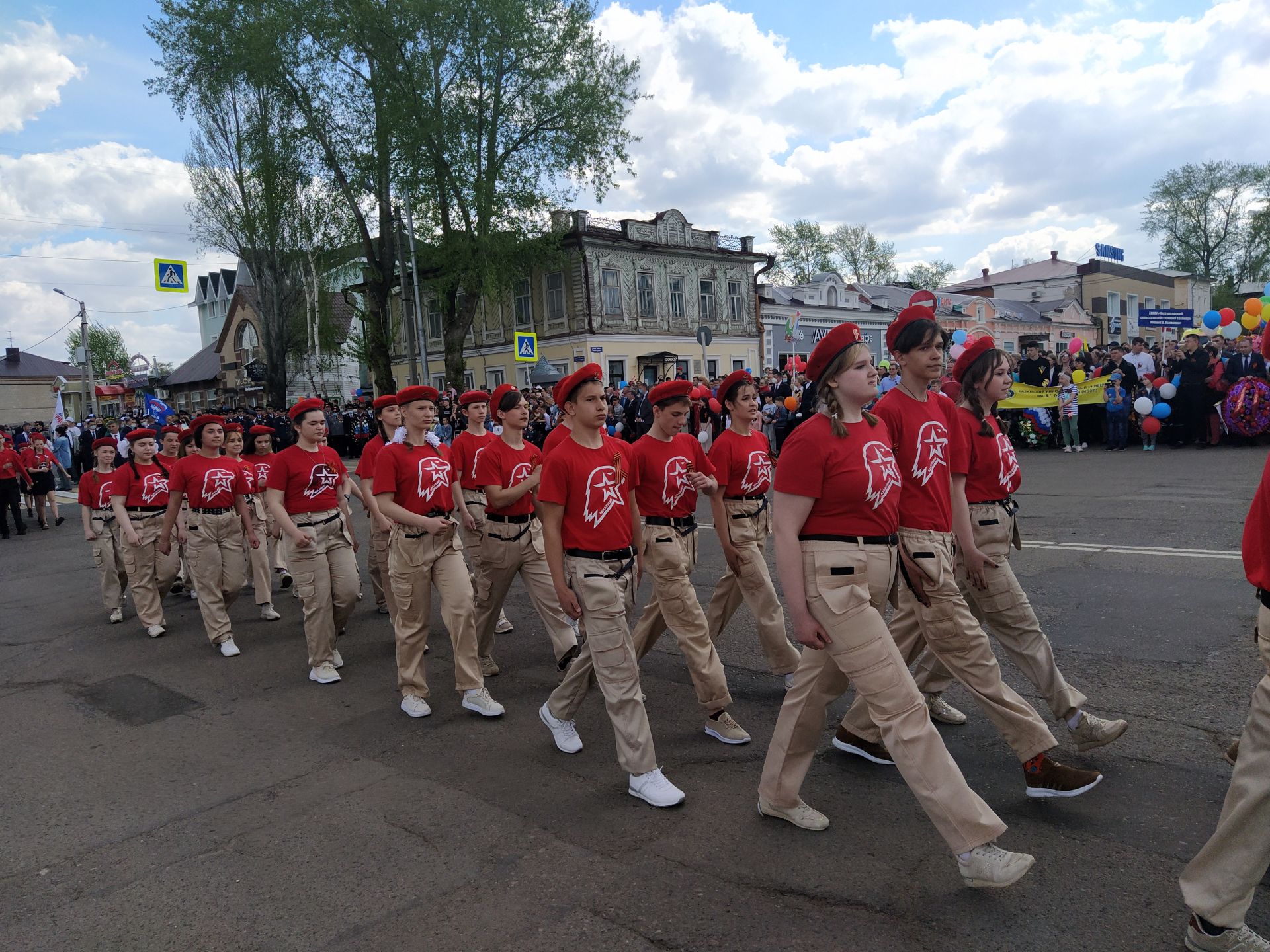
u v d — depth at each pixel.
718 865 3.24
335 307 46.47
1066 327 50.09
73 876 3.50
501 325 36.00
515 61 27.34
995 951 2.62
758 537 5.08
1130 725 4.24
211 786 4.34
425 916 3.03
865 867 3.16
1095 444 16.91
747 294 37.44
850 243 62.91
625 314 33.34
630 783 3.90
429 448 5.25
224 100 28.84
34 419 60.06
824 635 3.06
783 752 3.44
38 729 5.43
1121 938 2.65
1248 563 2.66
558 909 3.02
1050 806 3.51
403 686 5.24
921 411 3.42
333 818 3.88
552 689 5.56
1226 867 2.49
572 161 28.73
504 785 4.12
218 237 31.38
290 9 25.72
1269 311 15.16
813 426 3.05
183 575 9.73
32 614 9.02
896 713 2.95
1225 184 58.44
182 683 6.21
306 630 6.01
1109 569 7.25
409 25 25.84
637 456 4.53
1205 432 15.09
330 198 28.98
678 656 6.04
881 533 3.10
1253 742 2.47
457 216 28.62
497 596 5.74
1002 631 3.86
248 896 3.25
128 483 7.61
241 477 6.95
